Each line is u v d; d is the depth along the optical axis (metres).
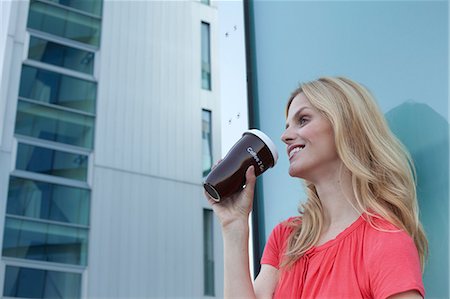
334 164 0.78
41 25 6.89
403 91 0.91
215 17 9.27
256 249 1.13
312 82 0.83
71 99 7.09
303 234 0.79
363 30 1.00
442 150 0.82
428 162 0.85
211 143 8.40
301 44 1.13
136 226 7.97
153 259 7.92
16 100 6.46
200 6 9.28
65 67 7.09
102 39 8.43
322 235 0.78
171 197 8.16
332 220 0.77
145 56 8.60
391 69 0.93
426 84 0.87
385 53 0.95
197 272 8.12
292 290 0.74
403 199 0.75
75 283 6.89
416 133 0.88
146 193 8.14
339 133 0.76
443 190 0.81
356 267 0.68
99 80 7.84
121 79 8.44
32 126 6.56
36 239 6.42
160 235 8.10
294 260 0.76
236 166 0.77
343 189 0.77
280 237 0.86
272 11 1.23
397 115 0.91
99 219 7.40
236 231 0.80
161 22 8.99
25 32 6.70
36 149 6.56
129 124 8.26
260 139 0.78
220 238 8.34
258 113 1.21
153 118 8.41
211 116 8.54
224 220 0.81
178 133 8.39
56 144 6.75
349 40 1.03
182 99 8.72
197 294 7.98
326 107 0.78
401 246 0.65
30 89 6.61
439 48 0.85
